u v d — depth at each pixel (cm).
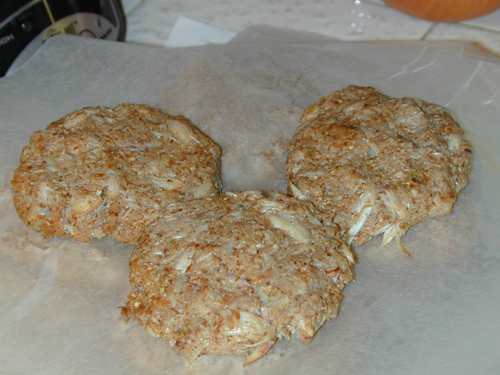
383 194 23
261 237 21
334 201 23
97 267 24
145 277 21
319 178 24
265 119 29
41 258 24
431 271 23
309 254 21
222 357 21
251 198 23
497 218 24
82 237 24
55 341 21
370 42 32
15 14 29
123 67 31
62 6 30
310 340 20
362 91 27
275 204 22
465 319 22
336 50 32
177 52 32
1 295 23
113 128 25
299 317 20
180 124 26
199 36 35
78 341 21
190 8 37
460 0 33
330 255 21
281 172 27
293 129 29
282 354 21
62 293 23
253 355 20
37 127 28
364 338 21
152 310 20
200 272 20
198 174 24
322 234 22
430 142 24
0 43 29
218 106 29
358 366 20
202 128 29
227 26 36
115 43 32
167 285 20
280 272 20
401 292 23
